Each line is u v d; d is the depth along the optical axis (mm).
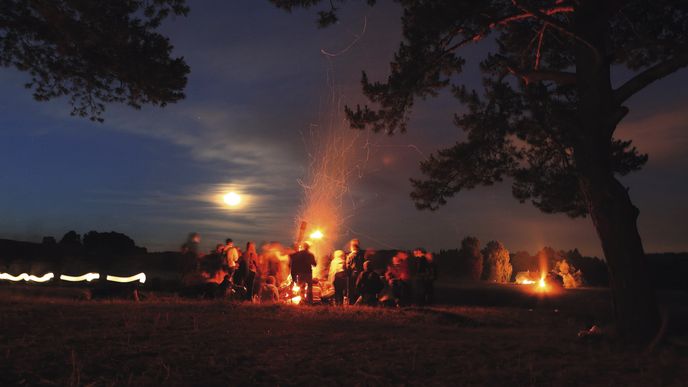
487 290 23109
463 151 15602
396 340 9719
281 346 8922
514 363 8094
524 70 12531
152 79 13938
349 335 10211
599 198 11211
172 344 8688
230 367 7406
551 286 26188
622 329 10664
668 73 11016
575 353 9102
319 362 7832
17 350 7797
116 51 13734
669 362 8164
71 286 22609
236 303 15031
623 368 7980
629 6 14219
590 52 11578
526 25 15312
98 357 7539
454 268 30484
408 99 14562
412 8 12016
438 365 7891
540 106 15836
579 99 11828
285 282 18188
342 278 17141
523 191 17359
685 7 13406
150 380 6586
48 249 28703
